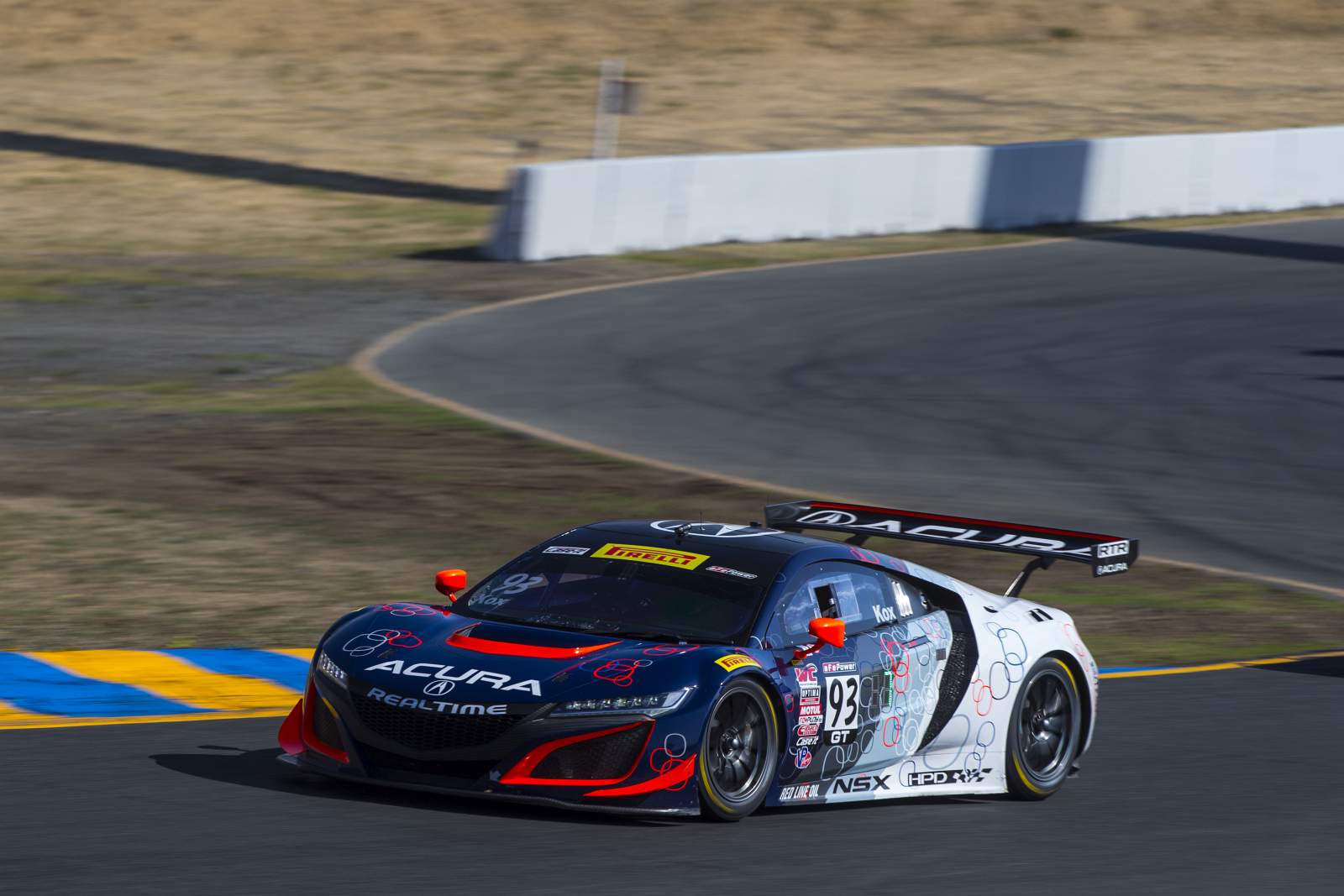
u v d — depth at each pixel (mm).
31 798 26344
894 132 161875
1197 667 44594
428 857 23625
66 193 126250
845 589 29344
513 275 106250
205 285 101375
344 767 26125
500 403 74688
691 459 65938
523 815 26141
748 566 28609
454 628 27422
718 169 117188
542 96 171750
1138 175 133375
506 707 25188
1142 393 80188
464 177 140250
